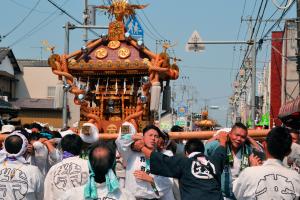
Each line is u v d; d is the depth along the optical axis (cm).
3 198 485
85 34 1969
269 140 451
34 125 827
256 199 441
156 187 571
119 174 639
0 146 664
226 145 560
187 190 477
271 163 450
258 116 3625
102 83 863
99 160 356
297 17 1442
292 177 442
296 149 673
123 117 842
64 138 573
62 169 523
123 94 845
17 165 498
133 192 576
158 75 791
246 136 563
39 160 630
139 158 586
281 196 437
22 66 3250
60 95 836
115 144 613
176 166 484
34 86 3259
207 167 480
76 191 364
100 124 838
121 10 870
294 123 1572
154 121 863
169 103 888
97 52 845
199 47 1805
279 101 2642
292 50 2403
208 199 467
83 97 829
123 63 807
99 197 357
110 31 854
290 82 2441
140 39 826
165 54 784
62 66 831
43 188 518
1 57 2838
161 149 595
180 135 707
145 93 810
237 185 455
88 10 2012
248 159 554
